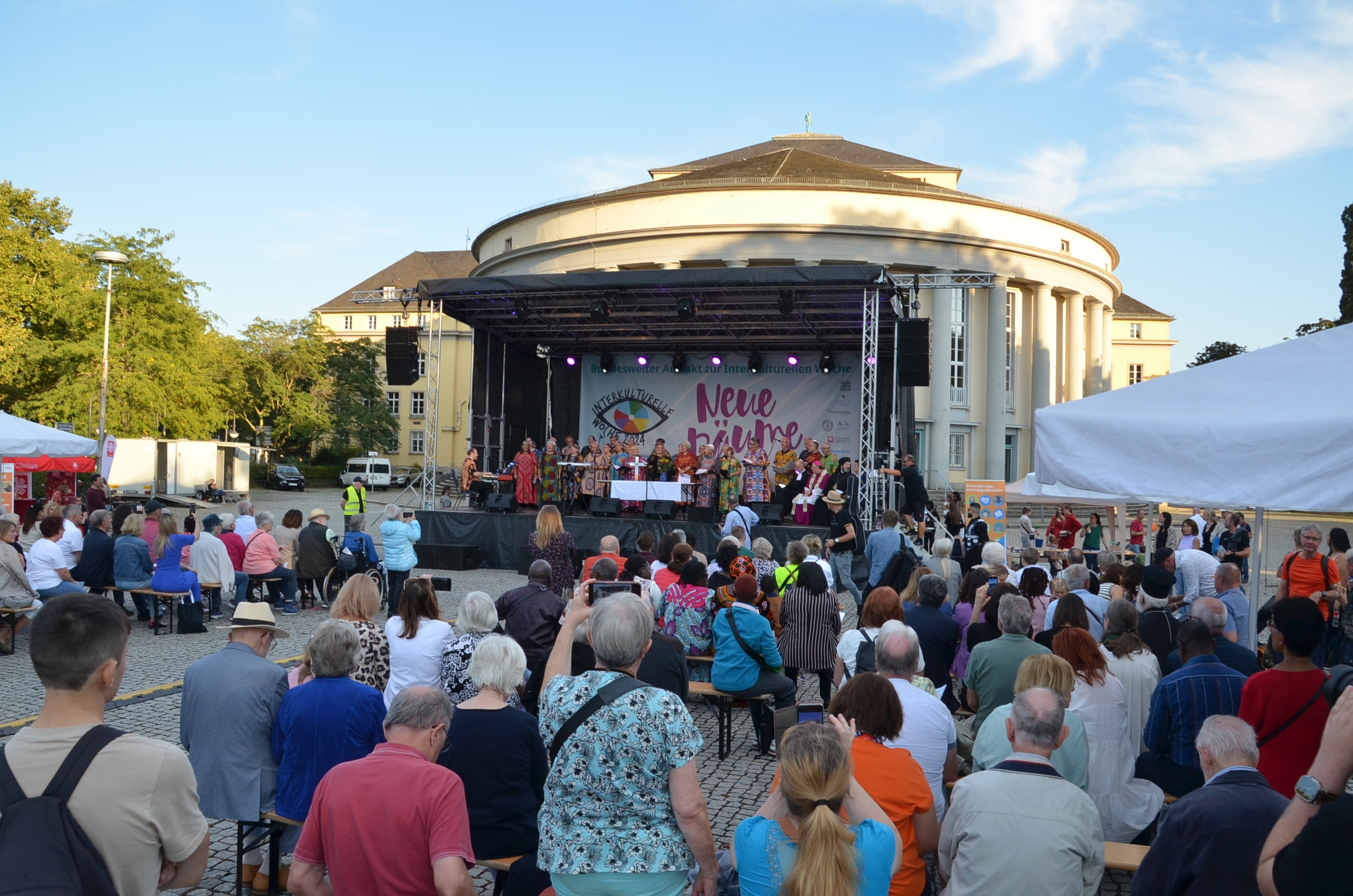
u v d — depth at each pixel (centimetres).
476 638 571
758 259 3609
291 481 5325
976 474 3966
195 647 1184
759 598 870
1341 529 1157
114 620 269
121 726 813
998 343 3912
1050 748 355
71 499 2405
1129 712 566
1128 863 438
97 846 248
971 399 3975
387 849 324
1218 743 333
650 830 328
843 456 2562
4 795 247
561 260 3872
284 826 506
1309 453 486
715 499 2217
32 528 1385
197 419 4172
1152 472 541
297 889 336
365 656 547
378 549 2159
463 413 6144
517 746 429
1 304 3488
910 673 475
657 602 866
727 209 3628
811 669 851
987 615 727
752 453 2278
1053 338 4162
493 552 2073
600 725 331
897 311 2173
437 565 2028
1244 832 310
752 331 2527
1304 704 431
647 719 330
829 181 3631
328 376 6156
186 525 1597
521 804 427
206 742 484
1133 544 2322
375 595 577
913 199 3725
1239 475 507
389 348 2173
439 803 327
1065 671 450
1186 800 325
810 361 2606
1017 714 358
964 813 345
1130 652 582
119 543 1277
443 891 316
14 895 236
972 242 3794
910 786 376
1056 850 331
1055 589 773
